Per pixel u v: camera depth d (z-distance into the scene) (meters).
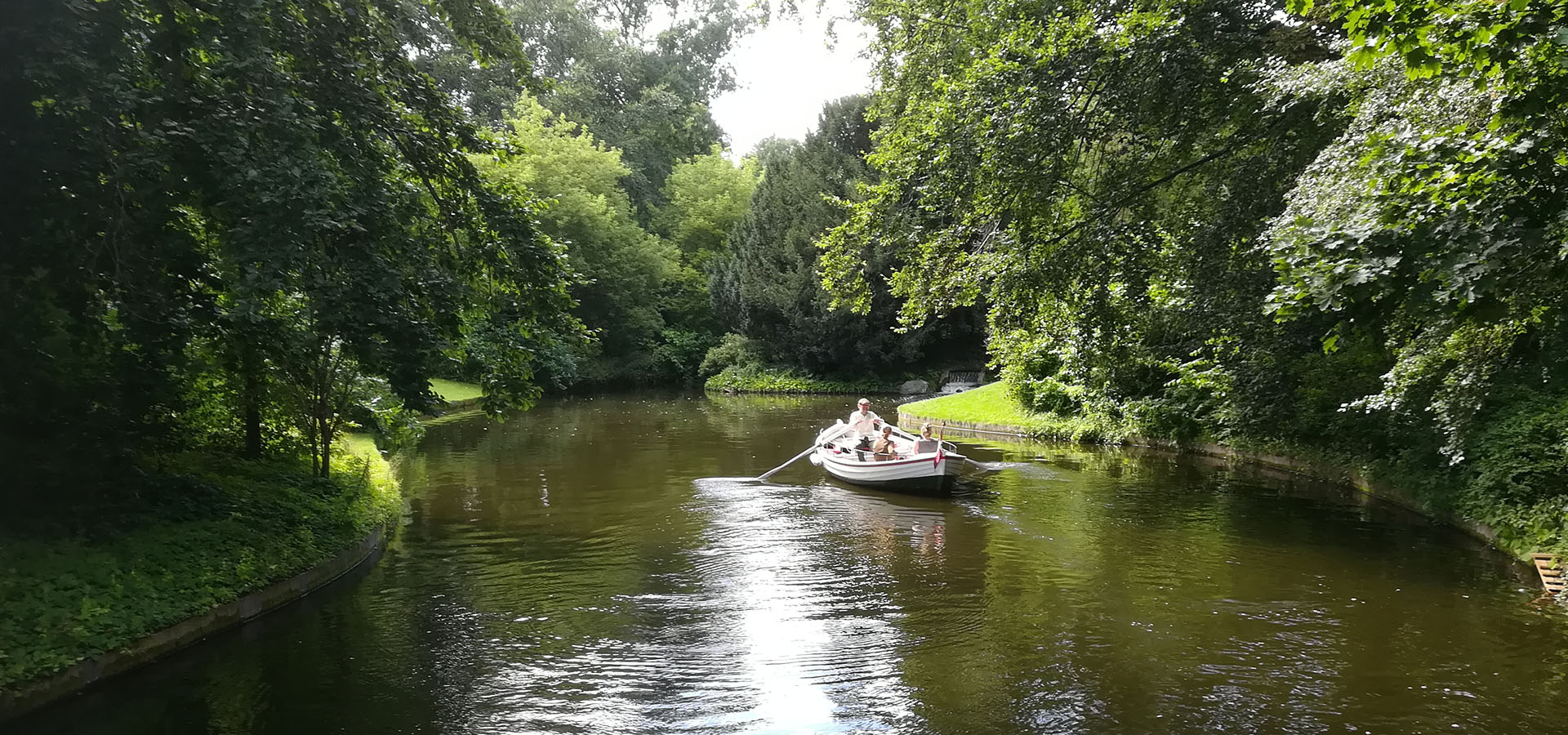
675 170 51.91
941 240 13.90
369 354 7.52
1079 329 14.83
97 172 6.90
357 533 9.63
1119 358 15.45
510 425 24.77
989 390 26.59
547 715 5.70
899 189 14.55
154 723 5.54
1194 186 15.06
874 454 14.51
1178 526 11.27
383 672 6.41
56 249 6.92
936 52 16.78
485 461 17.41
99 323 7.49
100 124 6.71
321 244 7.43
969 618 7.66
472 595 8.35
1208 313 13.84
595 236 40.69
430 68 37.31
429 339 7.86
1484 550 9.84
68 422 7.15
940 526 11.38
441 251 9.95
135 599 6.57
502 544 10.47
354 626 7.44
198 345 9.30
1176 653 6.78
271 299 7.48
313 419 11.14
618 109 51.56
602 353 43.06
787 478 15.26
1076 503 12.85
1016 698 5.94
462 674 6.40
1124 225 13.78
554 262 10.08
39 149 6.59
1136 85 12.60
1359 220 6.61
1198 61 12.58
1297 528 11.07
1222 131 14.17
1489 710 5.71
